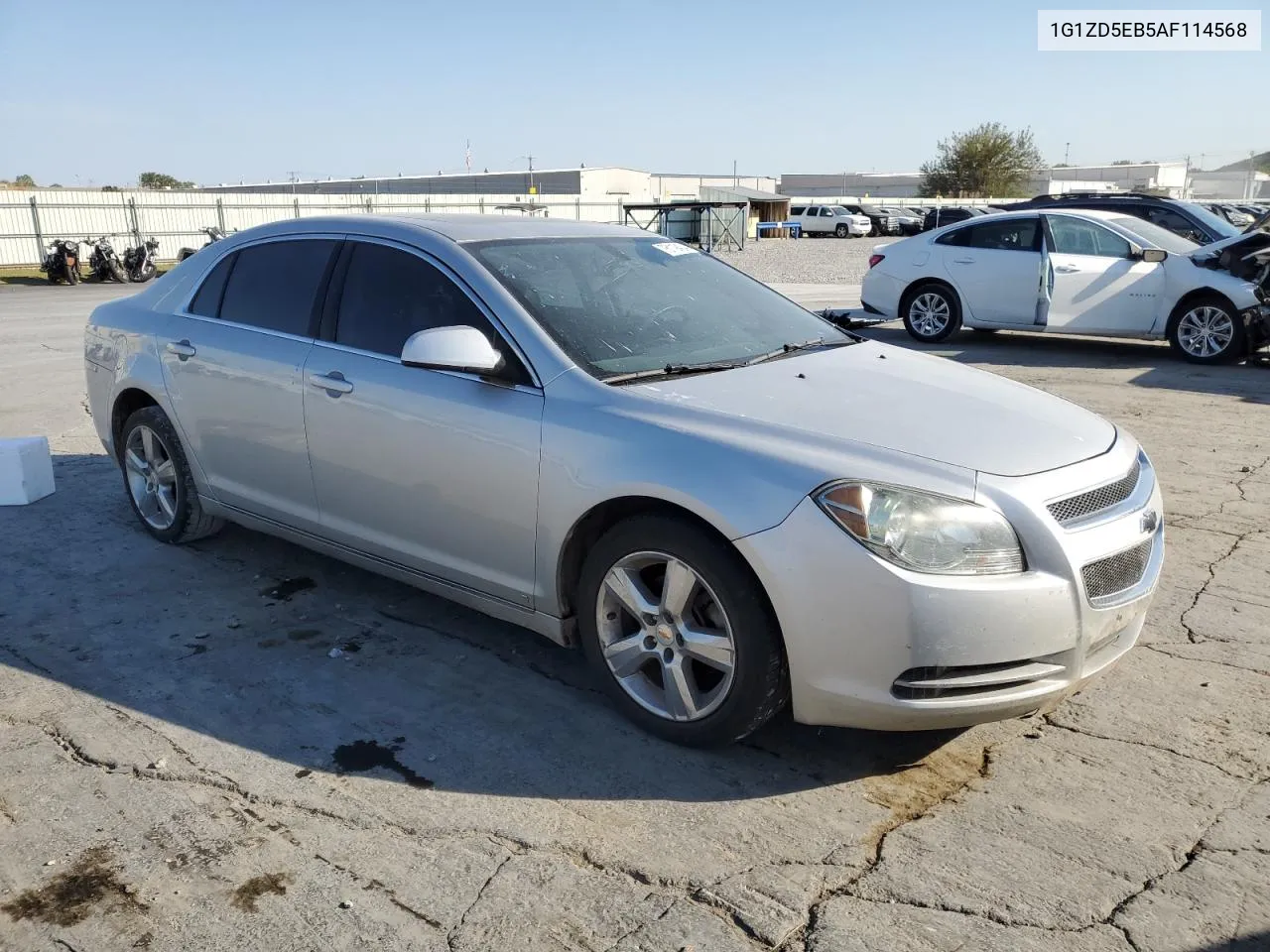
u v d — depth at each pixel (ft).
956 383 12.21
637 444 10.45
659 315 12.98
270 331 14.39
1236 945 7.91
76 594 14.78
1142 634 13.50
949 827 9.44
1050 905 8.36
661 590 11.02
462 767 10.43
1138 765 10.45
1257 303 32.48
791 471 9.68
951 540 9.27
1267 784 10.05
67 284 88.12
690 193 249.34
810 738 11.07
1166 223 46.03
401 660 12.78
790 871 8.82
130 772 10.31
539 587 11.52
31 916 8.29
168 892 8.56
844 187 326.03
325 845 9.17
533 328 11.75
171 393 15.64
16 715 11.39
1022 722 11.34
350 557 13.87
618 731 11.16
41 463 19.42
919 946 7.91
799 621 9.55
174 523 16.39
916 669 9.36
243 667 12.57
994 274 37.50
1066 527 9.68
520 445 11.27
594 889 8.61
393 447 12.49
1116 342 39.88
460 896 8.50
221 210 118.62
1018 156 269.03
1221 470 21.13
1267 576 15.42
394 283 13.14
